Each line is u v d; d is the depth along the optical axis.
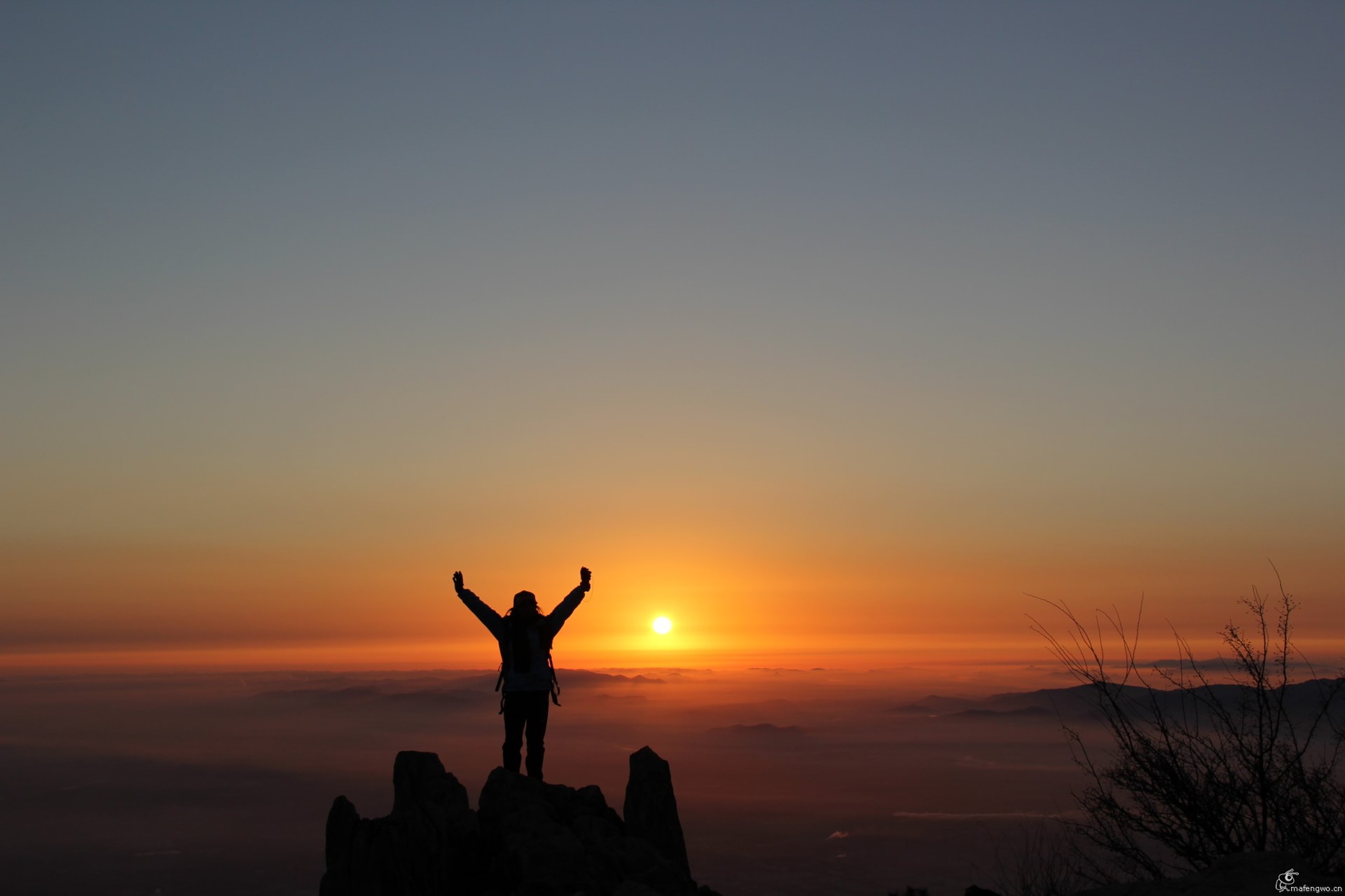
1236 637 10.31
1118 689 10.44
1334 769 8.79
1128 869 9.92
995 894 9.98
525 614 12.02
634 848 9.88
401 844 9.56
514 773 11.12
